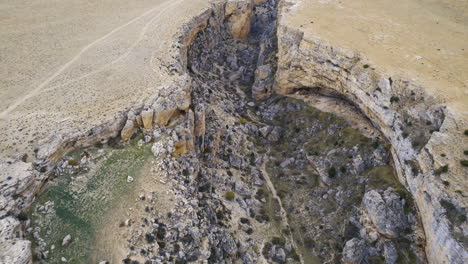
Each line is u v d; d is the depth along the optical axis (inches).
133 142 2012.8
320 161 2421.3
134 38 2938.0
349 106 2711.6
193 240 1692.9
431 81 2160.4
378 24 3011.8
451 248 1494.8
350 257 1857.8
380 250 1844.2
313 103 2869.1
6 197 1485.0
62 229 1557.6
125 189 1782.7
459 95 2017.7
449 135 1787.6
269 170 2546.8
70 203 1663.4
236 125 2805.1
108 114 2009.1
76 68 2442.2
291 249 2009.1
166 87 2262.6
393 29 2913.4
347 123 2559.1
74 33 2950.3
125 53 2694.4
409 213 1863.9
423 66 2343.8
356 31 2869.1
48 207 1616.6
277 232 2105.1
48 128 1872.5
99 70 2437.3
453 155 1700.3
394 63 2389.3
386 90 2202.3
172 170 1943.9
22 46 2650.1
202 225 1788.9
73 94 2159.2
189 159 2103.8
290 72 2923.2
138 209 1717.5
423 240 1759.4
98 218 1638.8
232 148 2593.5
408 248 1785.2
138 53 2706.7
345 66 2519.7
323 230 2086.6
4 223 1403.8
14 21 3009.4
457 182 1601.9
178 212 1765.5
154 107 2068.2
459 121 1831.9
